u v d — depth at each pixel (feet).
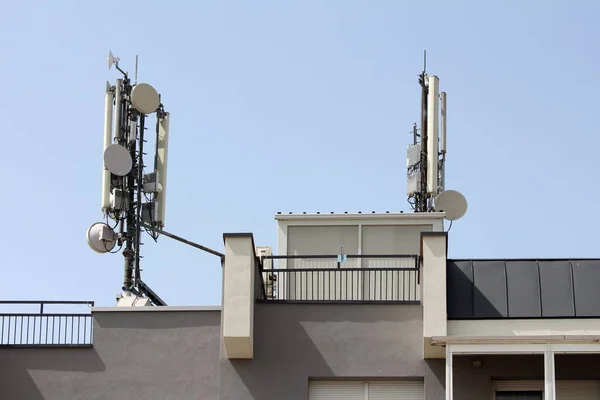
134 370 111.45
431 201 143.13
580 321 107.04
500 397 108.68
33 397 111.45
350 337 109.70
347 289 123.03
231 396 109.09
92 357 112.06
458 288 108.47
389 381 109.70
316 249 126.00
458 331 107.45
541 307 107.55
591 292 107.55
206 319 111.96
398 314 109.91
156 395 110.63
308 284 124.36
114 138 141.28
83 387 111.45
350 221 126.52
